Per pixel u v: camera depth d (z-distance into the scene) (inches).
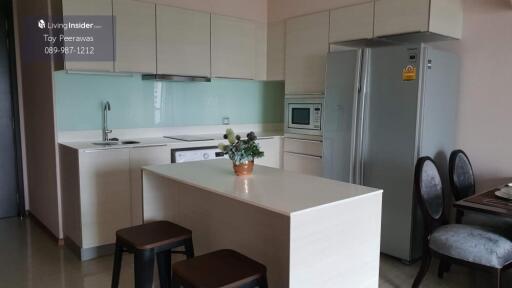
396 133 129.3
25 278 119.6
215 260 74.9
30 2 155.3
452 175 124.9
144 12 148.3
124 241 85.7
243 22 179.8
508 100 131.2
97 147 132.5
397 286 115.4
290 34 177.6
